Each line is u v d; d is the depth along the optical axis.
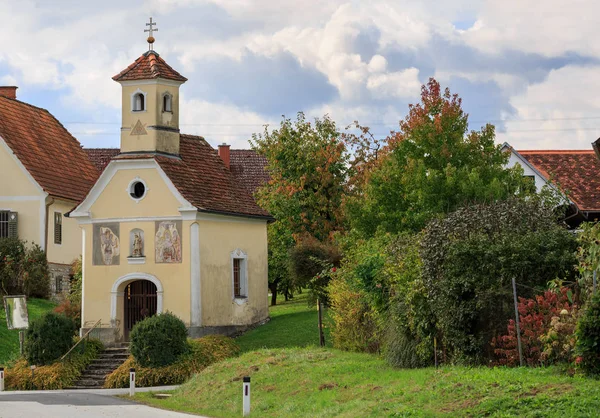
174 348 35.28
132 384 30.97
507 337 22.30
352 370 26.89
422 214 37.03
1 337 39.94
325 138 54.47
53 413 24.44
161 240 40.06
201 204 40.06
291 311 47.50
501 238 24.19
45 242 49.41
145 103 41.12
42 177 50.38
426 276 25.03
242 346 38.25
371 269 28.83
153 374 34.69
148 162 40.34
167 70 41.59
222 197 42.06
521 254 23.38
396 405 20.45
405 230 37.16
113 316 40.41
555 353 21.34
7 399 28.94
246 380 24.17
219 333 40.38
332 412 21.73
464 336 23.67
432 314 24.95
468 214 25.81
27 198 49.59
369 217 39.47
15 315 36.56
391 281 27.84
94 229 41.03
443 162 39.25
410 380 22.86
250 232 43.19
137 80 41.16
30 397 29.67
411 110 40.94
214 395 28.06
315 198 52.53
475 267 23.72
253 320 42.69
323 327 36.66
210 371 31.28
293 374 27.89
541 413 17.73
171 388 32.91
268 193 54.41
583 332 19.84
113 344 40.22
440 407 19.48
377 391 22.80
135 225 40.41
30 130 53.75
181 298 39.53
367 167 53.28
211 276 40.34
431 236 25.44
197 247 39.66
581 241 22.83
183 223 39.78
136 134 41.03
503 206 26.33
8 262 47.59
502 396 18.97
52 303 48.47
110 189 40.88
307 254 41.78
